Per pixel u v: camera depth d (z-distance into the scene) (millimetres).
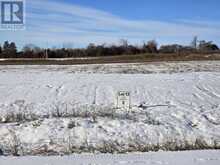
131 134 13180
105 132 13336
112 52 108625
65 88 25578
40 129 13539
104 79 30766
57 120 14805
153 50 111500
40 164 7789
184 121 15641
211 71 37844
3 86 26719
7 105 19453
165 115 16766
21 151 10844
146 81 29109
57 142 12078
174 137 12867
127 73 36719
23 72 39219
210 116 16781
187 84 27094
